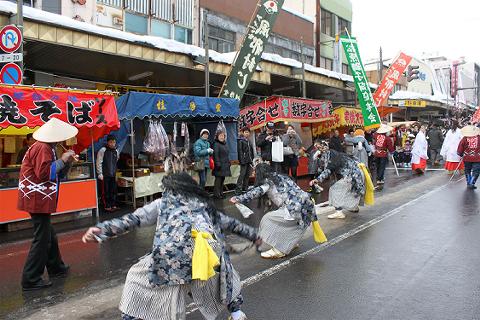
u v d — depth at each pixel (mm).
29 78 11992
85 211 9266
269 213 6297
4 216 7953
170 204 3330
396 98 28984
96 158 10062
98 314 4449
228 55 14117
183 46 12219
